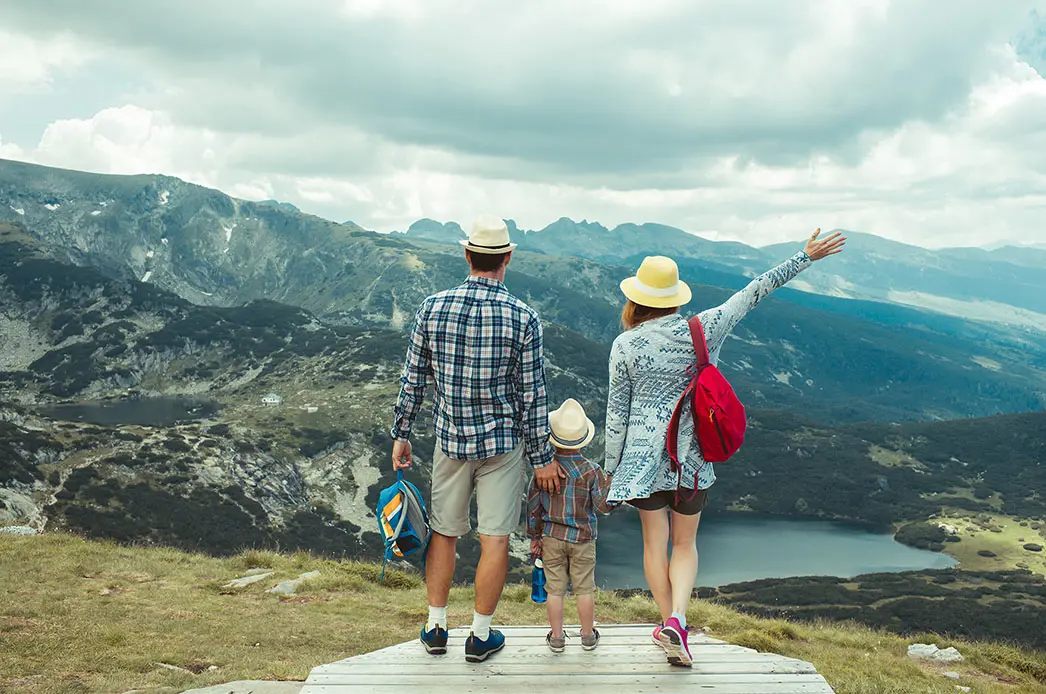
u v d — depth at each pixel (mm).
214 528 111250
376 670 4340
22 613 11055
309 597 14203
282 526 121375
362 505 143875
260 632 11289
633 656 4582
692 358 4262
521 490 4418
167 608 12375
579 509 4676
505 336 4133
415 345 4305
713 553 159625
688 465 4203
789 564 151375
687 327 4285
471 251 4266
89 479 113625
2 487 103250
